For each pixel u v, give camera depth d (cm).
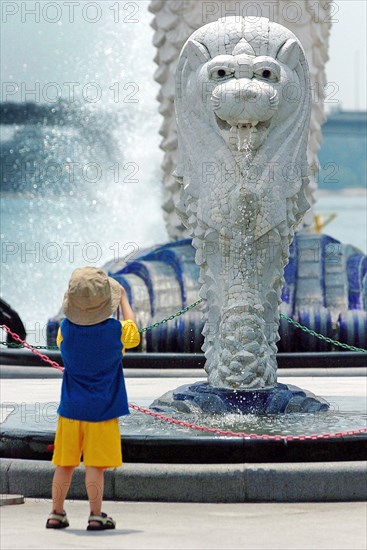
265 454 1697
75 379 1507
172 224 3903
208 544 1382
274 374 2083
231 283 2047
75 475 1684
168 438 1711
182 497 1659
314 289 3403
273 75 2003
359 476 1666
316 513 1580
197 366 3216
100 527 1467
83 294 1505
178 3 3700
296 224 2133
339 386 2830
